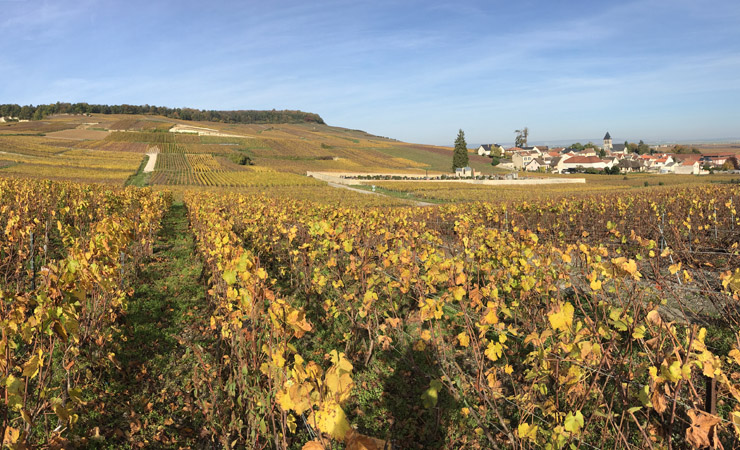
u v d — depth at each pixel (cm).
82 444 351
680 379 196
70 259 299
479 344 369
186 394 447
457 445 376
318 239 745
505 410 402
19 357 427
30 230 625
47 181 1630
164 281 856
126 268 837
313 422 177
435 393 280
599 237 1298
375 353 530
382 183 6450
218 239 538
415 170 9806
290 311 236
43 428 362
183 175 6353
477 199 4069
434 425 401
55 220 1132
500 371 462
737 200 1552
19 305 263
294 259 746
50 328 284
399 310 632
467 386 428
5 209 876
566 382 277
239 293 345
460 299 361
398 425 405
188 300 746
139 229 894
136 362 508
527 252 443
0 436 249
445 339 512
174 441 379
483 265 475
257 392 316
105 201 1353
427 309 374
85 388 429
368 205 3750
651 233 1225
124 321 603
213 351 530
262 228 1012
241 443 350
